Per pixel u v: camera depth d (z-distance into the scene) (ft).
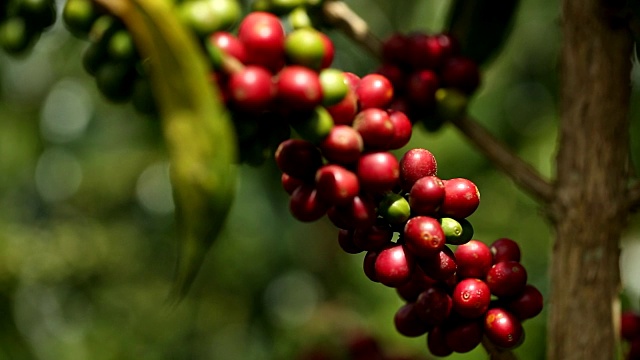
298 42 2.08
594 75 2.38
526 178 2.45
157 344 7.31
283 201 5.62
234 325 6.82
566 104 2.41
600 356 2.35
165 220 7.59
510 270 2.13
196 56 1.94
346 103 2.10
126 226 8.23
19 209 7.90
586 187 2.37
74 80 6.57
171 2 2.01
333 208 2.11
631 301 4.89
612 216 2.36
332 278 6.04
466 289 2.11
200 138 1.94
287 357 5.19
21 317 6.20
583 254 2.37
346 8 2.51
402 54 2.48
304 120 2.08
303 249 6.02
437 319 2.13
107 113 6.65
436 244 2.04
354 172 2.10
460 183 2.09
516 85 6.27
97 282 7.97
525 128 6.45
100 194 8.38
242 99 2.05
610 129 2.38
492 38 2.84
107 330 7.77
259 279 5.98
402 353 3.20
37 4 2.32
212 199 1.94
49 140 6.95
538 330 4.87
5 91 6.15
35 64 6.36
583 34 2.39
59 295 7.84
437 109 2.48
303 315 6.15
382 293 5.83
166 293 7.58
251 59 2.08
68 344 7.60
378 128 2.11
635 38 2.35
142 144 6.05
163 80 1.94
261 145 2.15
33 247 7.55
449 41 2.51
